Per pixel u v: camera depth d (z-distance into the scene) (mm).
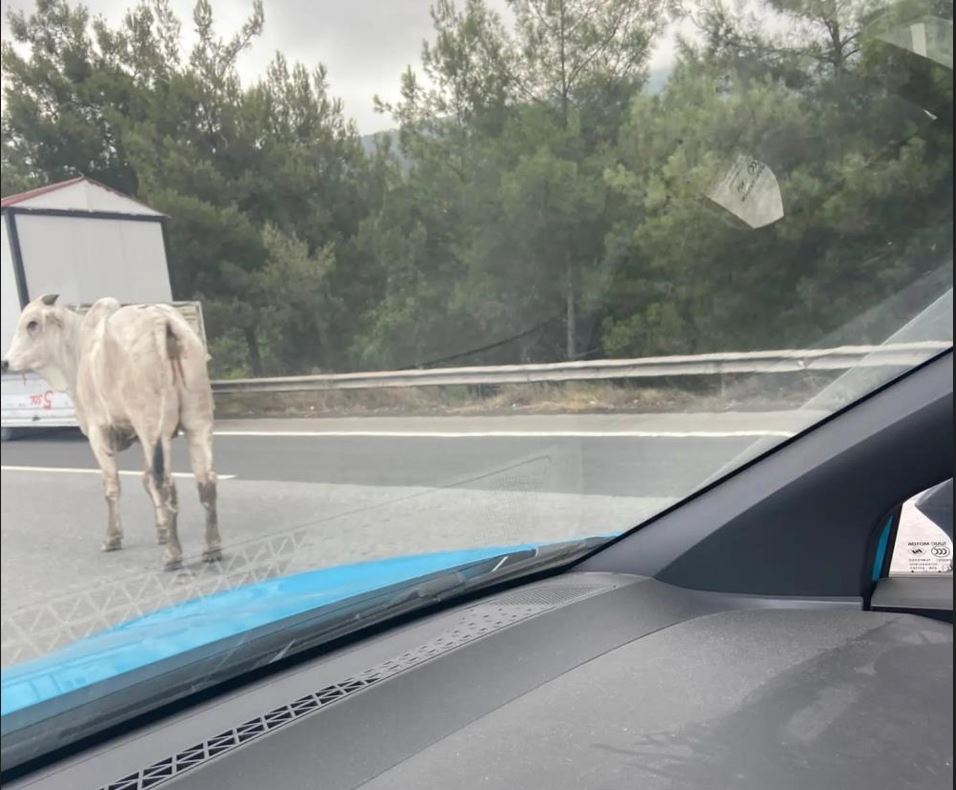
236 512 3289
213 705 1630
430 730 1531
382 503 3492
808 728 1529
